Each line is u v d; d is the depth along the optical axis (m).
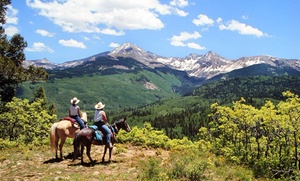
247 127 23.47
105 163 14.98
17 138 27.94
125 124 16.48
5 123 28.06
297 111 19.94
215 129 26.98
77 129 15.78
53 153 17.62
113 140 15.69
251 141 24.08
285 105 20.20
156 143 22.25
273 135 21.66
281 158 21.61
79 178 12.17
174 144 22.98
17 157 16.36
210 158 16.62
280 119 20.33
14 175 13.11
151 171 12.52
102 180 12.03
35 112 29.16
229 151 22.28
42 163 15.20
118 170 13.70
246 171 16.36
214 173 13.95
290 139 21.59
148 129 24.50
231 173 14.46
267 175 18.23
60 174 12.99
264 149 23.81
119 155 17.38
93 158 16.44
